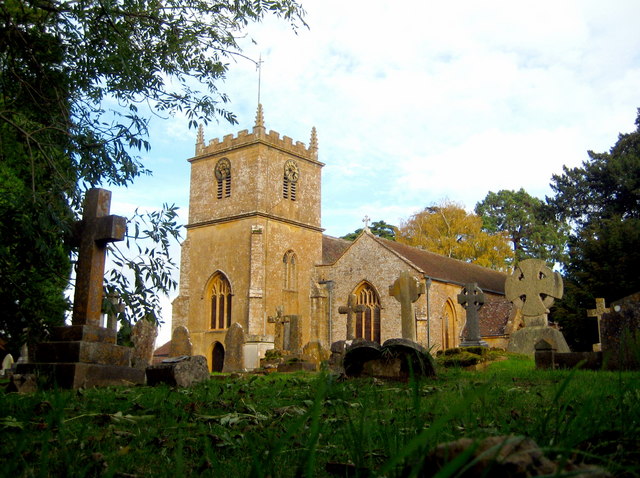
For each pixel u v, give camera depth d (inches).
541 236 3102.9
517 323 1688.0
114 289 418.9
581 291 1550.2
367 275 1760.6
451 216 2613.2
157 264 418.9
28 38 419.2
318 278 1926.7
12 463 112.1
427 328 1631.4
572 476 84.1
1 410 208.5
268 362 1202.6
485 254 2527.1
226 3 435.5
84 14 399.2
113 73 426.0
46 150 427.2
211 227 2009.1
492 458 79.4
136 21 439.5
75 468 138.3
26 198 386.6
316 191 2126.0
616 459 122.8
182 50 446.0
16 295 442.3
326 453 162.6
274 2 427.5
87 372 389.7
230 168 2012.8
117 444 175.6
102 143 409.4
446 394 305.9
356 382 406.0
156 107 443.5
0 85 427.8
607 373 458.0
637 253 1492.4
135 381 423.8
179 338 1309.1
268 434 184.7
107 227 415.8
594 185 2038.6
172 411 239.8
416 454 98.6
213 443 176.4
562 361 570.6
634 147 2108.8
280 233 1963.6
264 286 1875.0
